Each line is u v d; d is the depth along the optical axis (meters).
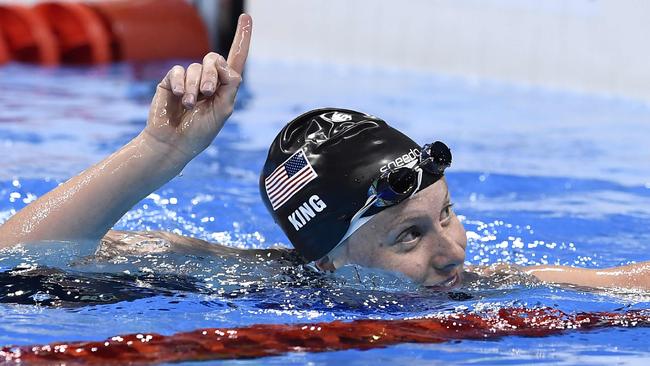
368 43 34.66
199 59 33.72
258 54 36.25
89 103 23.73
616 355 7.99
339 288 9.22
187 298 9.02
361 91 27.89
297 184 9.22
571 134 21.72
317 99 25.84
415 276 9.02
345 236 9.07
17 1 35.34
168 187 15.11
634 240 12.86
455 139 20.64
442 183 8.94
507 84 31.31
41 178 15.28
